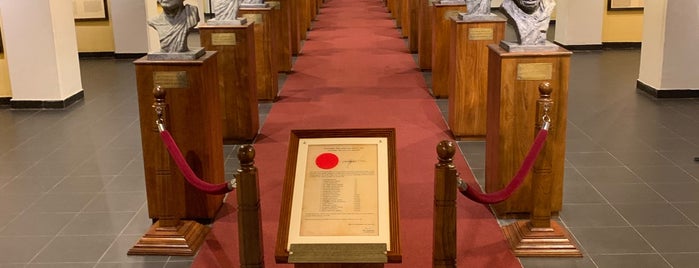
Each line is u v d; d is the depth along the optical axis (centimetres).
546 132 426
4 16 890
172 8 494
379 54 1280
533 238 462
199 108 487
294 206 352
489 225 507
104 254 472
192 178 417
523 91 495
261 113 855
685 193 566
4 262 463
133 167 657
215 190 405
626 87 991
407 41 1437
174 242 471
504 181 511
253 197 350
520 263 448
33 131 802
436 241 362
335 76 1082
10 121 852
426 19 1088
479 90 714
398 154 680
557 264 447
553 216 523
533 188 464
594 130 762
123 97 975
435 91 913
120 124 823
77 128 810
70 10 940
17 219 536
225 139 729
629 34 1353
